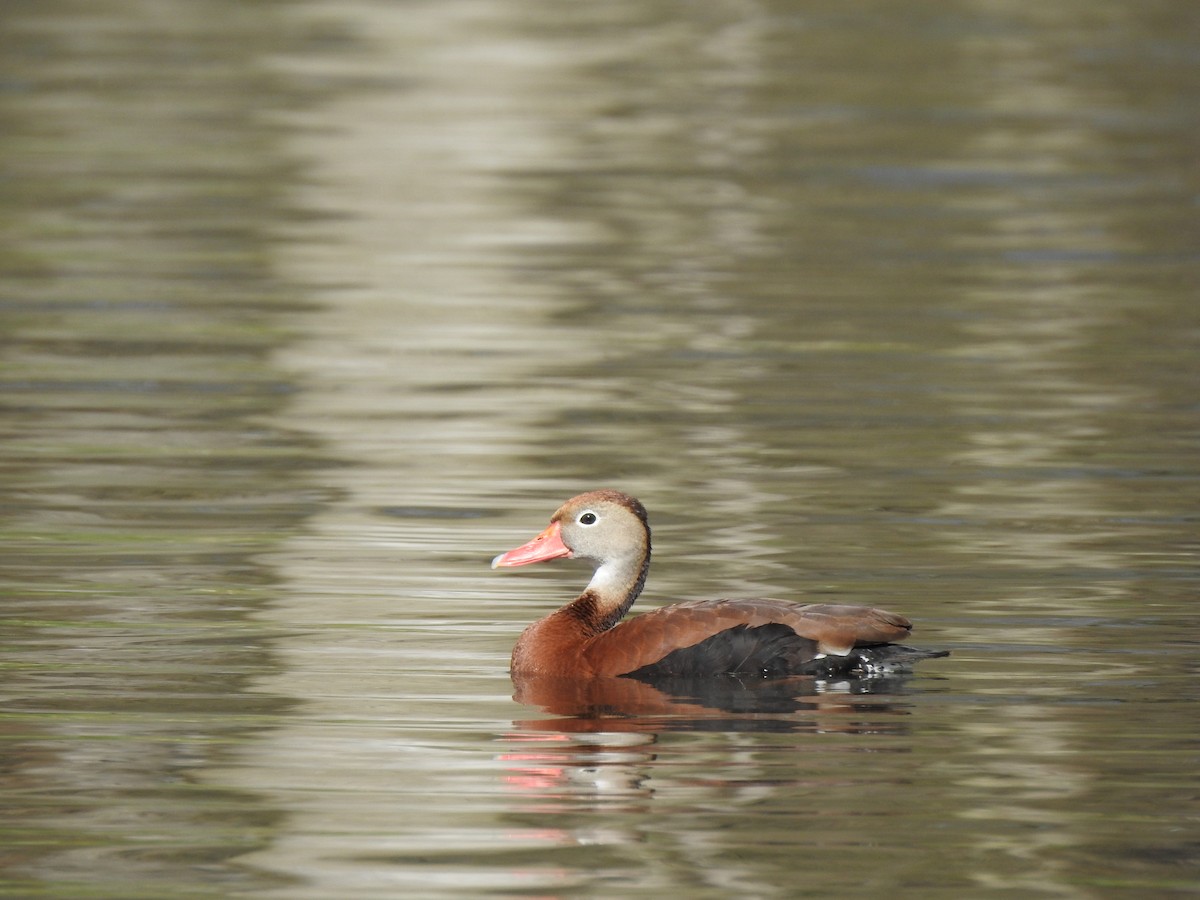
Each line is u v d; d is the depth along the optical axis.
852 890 8.73
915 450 17.75
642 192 31.55
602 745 10.45
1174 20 49.78
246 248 27.38
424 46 45.22
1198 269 26.38
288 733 10.66
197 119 37.19
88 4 50.78
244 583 13.66
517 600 13.40
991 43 46.34
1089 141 36.09
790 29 48.09
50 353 21.53
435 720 10.92
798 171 33.34
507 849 9.12
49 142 34.84
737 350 21.86
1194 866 8.96
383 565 14.19
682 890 8.71
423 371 20.88
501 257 26.91
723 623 11.55
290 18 48.78
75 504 15.80
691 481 16.66
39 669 11.75
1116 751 10.32
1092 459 17.44
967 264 26.58
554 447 17.83
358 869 8.91
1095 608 12.98
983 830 9.32
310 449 17.72
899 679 11.52
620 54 44.34
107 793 9.80
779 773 10.01
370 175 32.72
